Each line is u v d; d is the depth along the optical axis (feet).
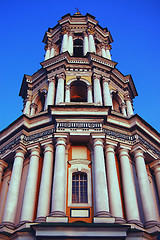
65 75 95.96
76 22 120.06
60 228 53.52
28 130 81.10
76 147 77.46
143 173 72.28
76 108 77.82
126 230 54.24
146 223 64.39
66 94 90.07
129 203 66.80
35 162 73.36
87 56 101.65
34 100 100.27
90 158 75.46
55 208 59.98
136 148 77.25
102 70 98.73
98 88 91.66
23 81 108.68
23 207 65.16
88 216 64.75
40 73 104.58
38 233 52.95
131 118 83.05
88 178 71.72
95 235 53.06
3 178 83.76
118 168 76.13
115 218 61.46
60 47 117.91
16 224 67.05
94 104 81.00
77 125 75.46
